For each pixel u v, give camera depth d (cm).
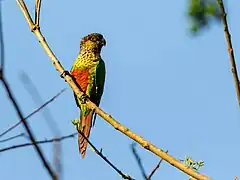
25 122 475
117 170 761
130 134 770
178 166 698
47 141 504
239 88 701
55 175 461
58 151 484
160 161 727
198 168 866
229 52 707
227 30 704
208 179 674
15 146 570
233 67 704
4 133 571
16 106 477
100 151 772
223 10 699
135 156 704
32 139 469
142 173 700
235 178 692
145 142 745
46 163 463
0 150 568
